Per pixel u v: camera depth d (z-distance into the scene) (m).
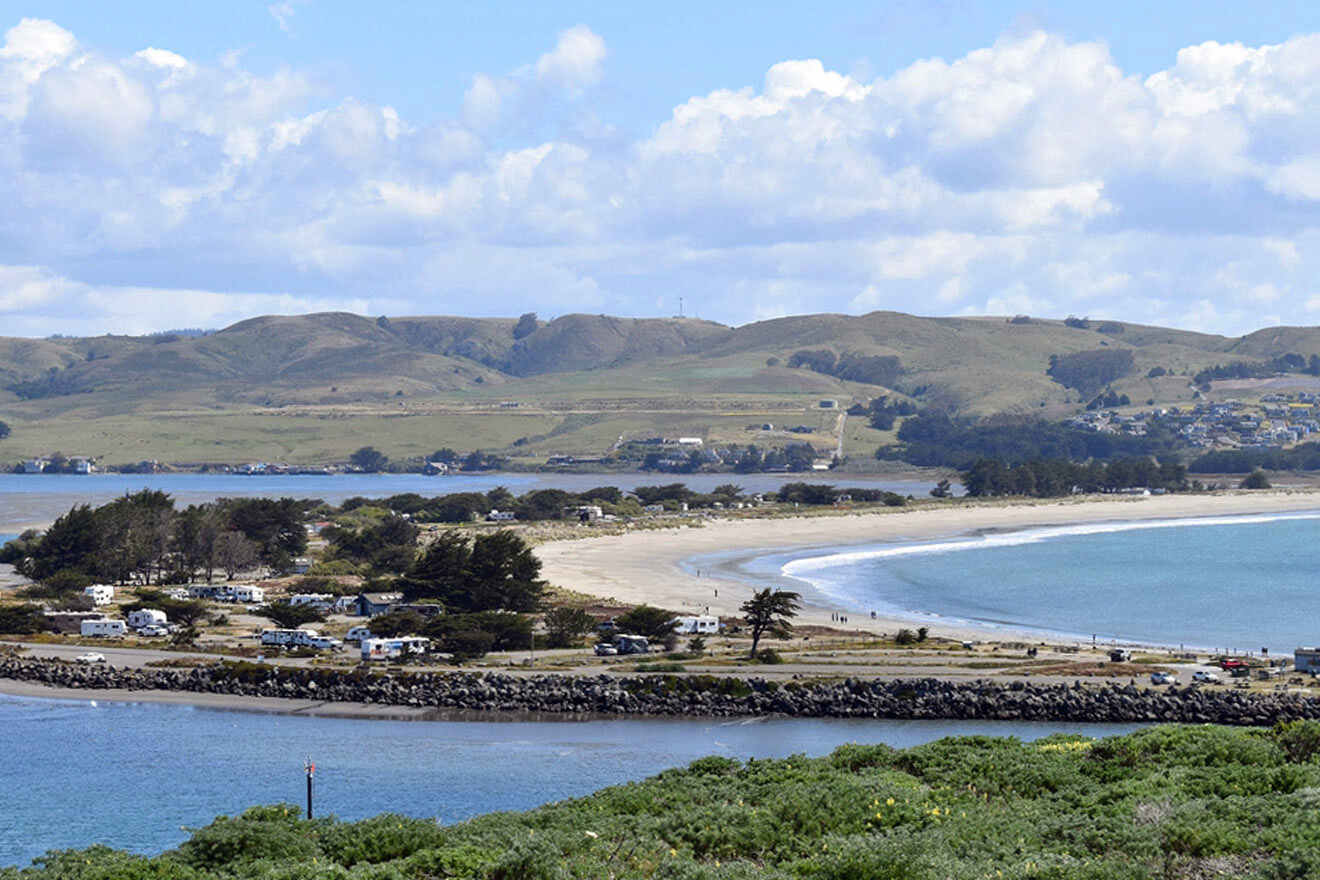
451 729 156.25
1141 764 79.06
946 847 58.69
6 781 129.75
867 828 65.62
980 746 88.81
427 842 70.00
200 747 145.62
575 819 71.38
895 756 85.44
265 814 78.94
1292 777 70.75
